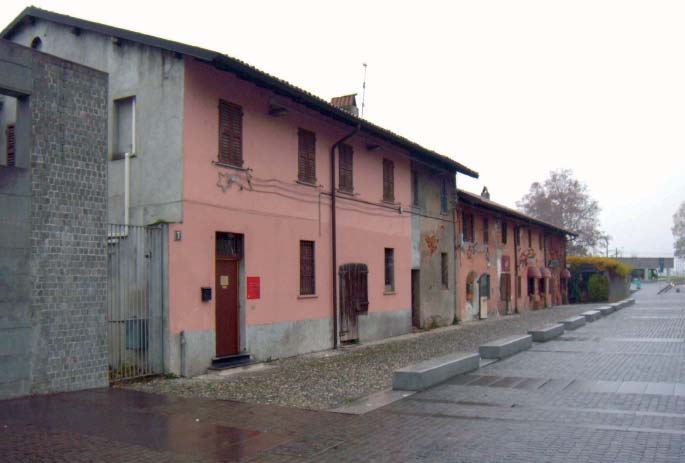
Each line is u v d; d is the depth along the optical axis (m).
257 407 10.26
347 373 14.03
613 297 54.56
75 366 11.16
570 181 80.81
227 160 15.00
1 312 10.08
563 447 7.70
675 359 15.50
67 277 11.07
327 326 18.83
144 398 10.79
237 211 15.28
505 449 7.67
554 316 34.47
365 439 8.27
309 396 11.25
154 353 13.14
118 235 12.62
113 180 14.50
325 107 17.73
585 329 25.00
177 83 13.84
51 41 15.59
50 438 8.09
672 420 9.05
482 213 33.22
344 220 20.11
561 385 11.99
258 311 15.90
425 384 11.70
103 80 11.95
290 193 17.36
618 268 54.62
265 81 15.36
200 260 14.07
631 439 8.02
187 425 8.98
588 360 15.50
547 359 15.81
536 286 42.94
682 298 56.00
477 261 32.09
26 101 10.70
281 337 16.73
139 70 14.33
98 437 8.20
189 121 13.91
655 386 11.78
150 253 13.22
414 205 25.31
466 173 29.53
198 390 11.80
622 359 15.63
